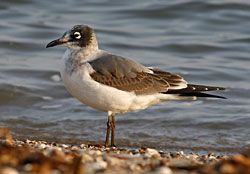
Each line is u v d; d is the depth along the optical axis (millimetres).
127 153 12023
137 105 13914
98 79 13398
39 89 19656
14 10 27578
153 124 16875
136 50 23812
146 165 9773
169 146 15078
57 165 9219
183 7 27594
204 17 27031
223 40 24812
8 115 17625
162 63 22328
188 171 9570
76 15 27547
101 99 13492
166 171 9305
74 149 12047
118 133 16094
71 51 13898
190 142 15445
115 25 26531
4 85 19641
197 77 21062
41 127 16500
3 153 9805
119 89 13578
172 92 14055
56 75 20812
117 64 13703
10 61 22156
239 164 9445
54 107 18422
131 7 27984
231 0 27797
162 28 26375
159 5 27828
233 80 20938
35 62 22156
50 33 25141
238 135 16109
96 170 9242
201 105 18344
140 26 26547
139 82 13789
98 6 28516
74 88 13602
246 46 24266
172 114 17594
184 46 24078
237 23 26531
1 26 25656
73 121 17047
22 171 8898
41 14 27422
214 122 16938
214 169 9438
